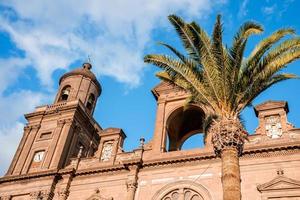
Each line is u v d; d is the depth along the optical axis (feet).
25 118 151.23
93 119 156.87
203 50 73.26
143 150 119.24
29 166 134.21
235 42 70.90
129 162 114.21
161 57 77.10
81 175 122.21
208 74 71.97
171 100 129.80
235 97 70.18
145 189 108.88
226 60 71.15
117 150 124.67
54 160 130.93
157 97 134.62
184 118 135.13
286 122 105.91
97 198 114.01
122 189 112.78
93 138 154.61
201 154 107.65
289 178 93.66
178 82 78.07
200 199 101.35
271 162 98.58
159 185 107.96
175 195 104.88
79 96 158.40
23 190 125.59
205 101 73.56
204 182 103.14
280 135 103.50
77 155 140.05
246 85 71.05
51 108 151.02
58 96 160.15
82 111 148.97
